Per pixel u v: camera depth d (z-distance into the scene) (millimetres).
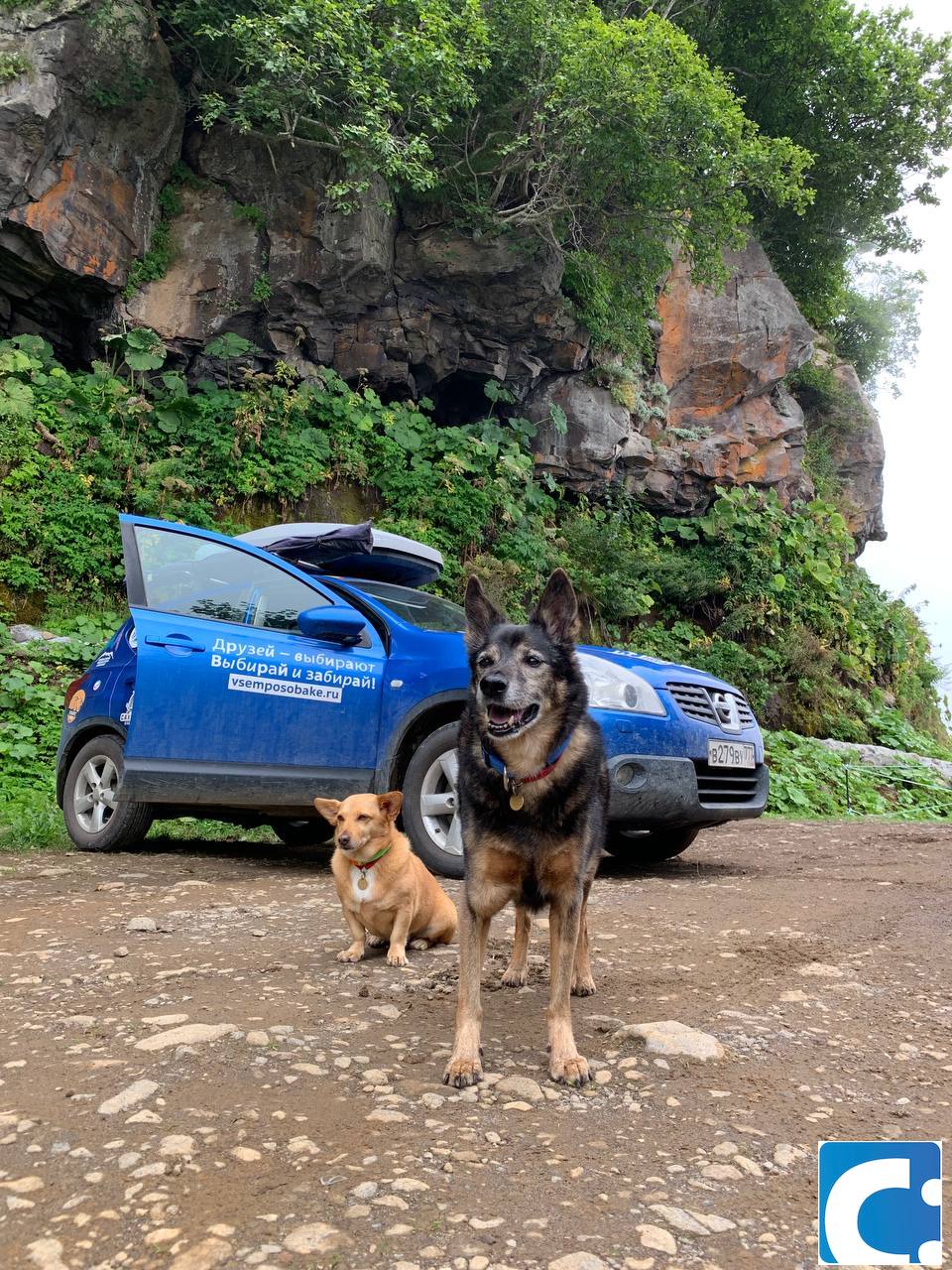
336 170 13016
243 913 4133
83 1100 2186
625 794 5059
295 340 13477
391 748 5219
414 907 3539
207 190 13219
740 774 5719
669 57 13375
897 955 3754
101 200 11922
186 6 12430
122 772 5273
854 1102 2408
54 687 9172
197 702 5348
